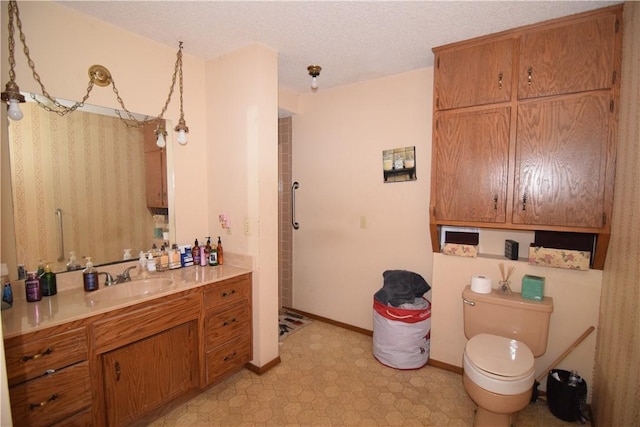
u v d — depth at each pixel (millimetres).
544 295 2053
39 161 1725
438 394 2131
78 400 1480
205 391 2148
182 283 1943
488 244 2361
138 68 2084
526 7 1721
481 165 2082
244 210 2314
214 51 2303
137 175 2137
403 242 2779
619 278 1605
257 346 2332
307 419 1899
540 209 1929
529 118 1929
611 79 1728
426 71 2572
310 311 3420
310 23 1898
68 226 1847
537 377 2090
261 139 2219
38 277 1694
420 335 2412
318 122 3213
